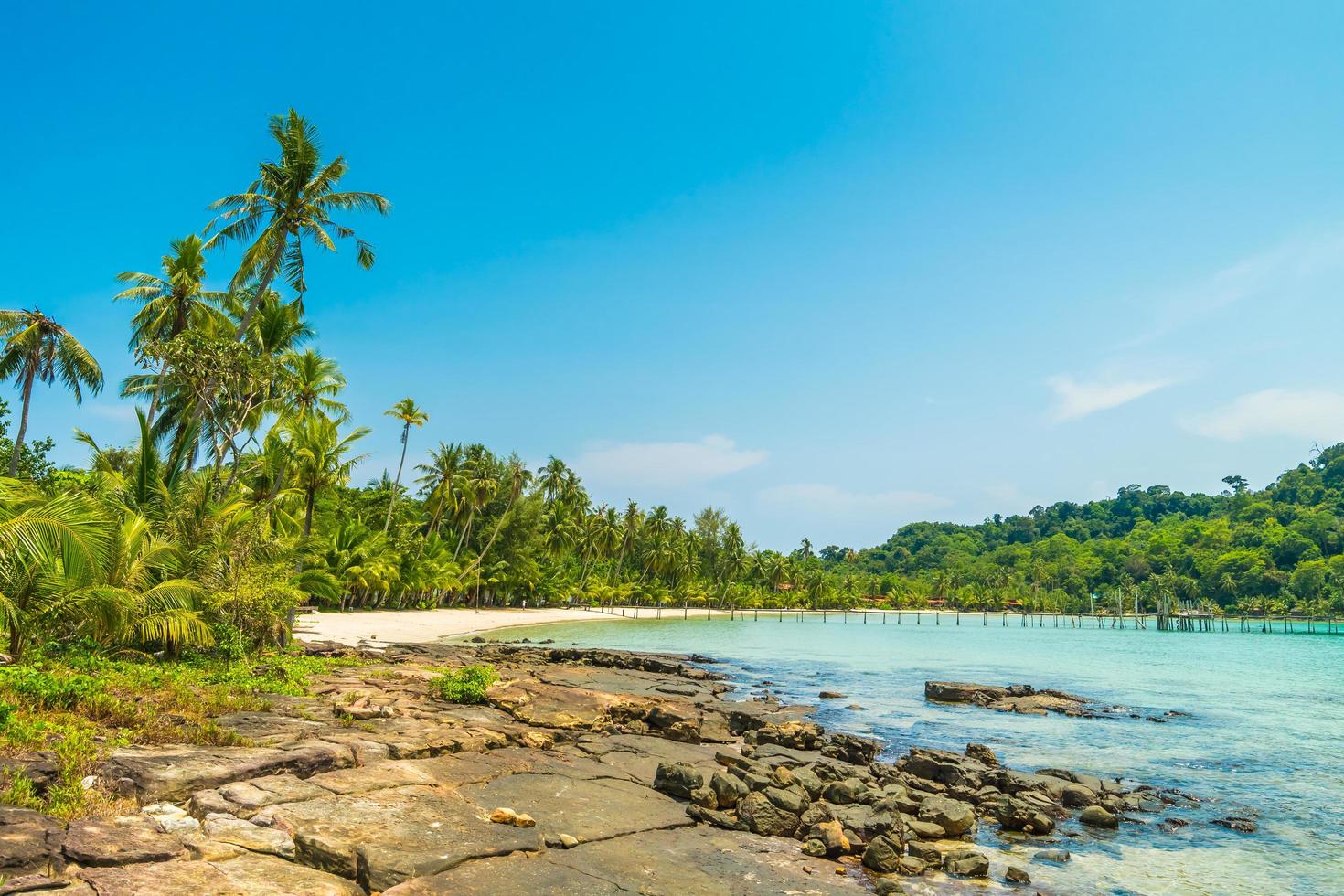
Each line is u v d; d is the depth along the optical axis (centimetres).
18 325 3184
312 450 4416
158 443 3312
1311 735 2377
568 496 10944
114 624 1817
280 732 1316
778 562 15412
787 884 959
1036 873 1126
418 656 3428
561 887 847
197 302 3616
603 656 3825
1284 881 1131
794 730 1927
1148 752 2081
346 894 743
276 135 3284
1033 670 4416
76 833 761
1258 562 16150
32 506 1675
